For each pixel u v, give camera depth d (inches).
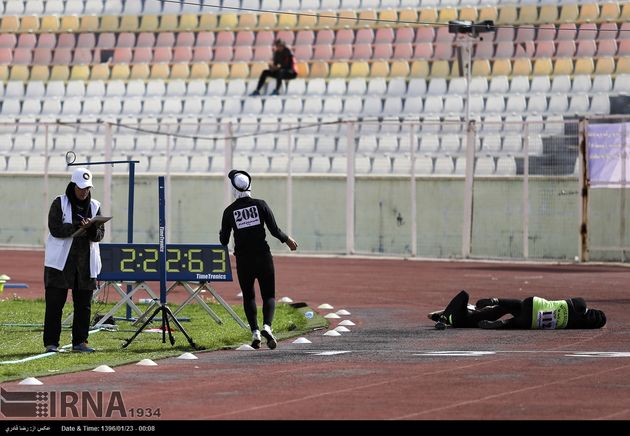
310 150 3742.6
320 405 1024.9
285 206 3533.5
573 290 2396.7
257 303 2150.6
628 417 952.9
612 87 3786.9
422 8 4163.4
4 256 3403.1
